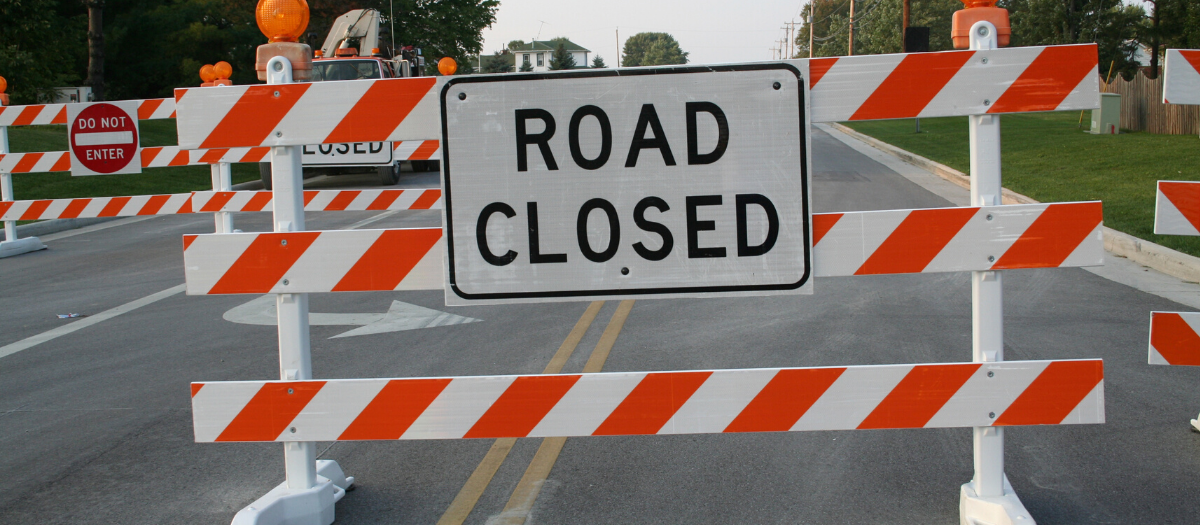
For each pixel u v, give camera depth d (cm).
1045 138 2288
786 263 318
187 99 335
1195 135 2170
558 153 319
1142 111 2453
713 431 332
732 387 330
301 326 346
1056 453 434
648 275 320
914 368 328
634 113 316
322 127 335
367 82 331
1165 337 387
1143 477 404
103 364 655
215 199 986
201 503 408
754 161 316
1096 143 2067
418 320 759
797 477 414
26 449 484
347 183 2022
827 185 1741
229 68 1125
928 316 722
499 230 322
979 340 328
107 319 802
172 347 697
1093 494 388
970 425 329
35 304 873
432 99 329
